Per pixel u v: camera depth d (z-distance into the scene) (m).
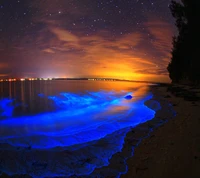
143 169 2.24
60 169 2.39
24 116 5.54
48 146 3.23
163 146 2.85
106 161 2.55
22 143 3.40
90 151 2.93
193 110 5.15
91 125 4.50
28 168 2.44
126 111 5.88
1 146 3.24
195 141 2.90
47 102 7.85
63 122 4.84
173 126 3.85
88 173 2.26
